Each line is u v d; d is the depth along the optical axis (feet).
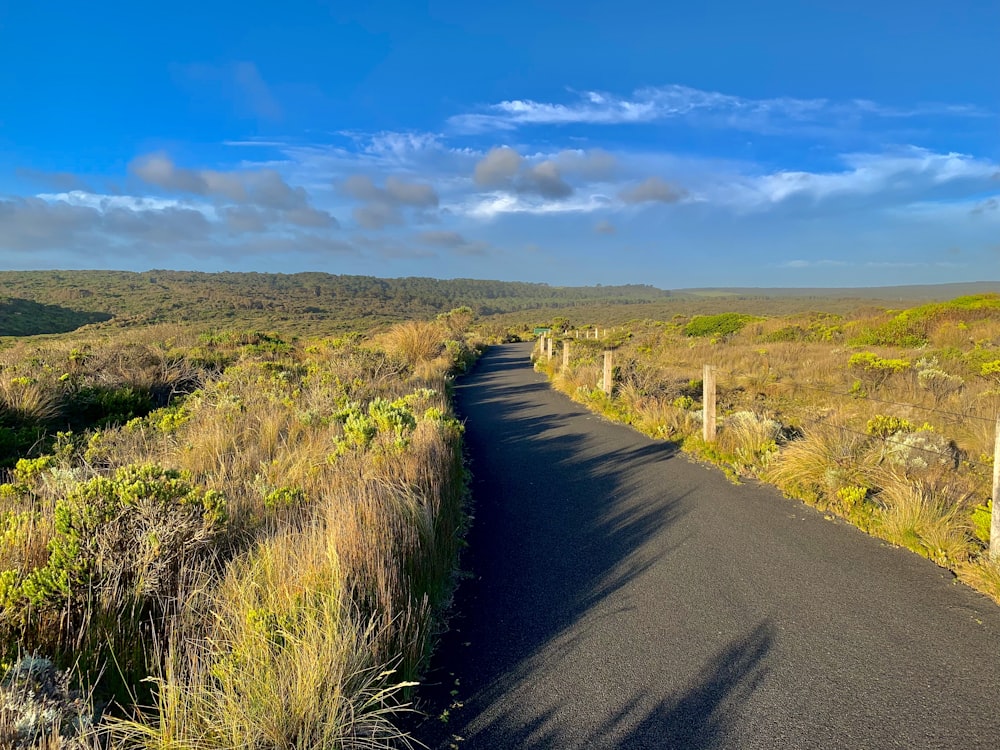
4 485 18.83
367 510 14.62
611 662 11.21
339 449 22.67
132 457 23.17
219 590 11.67
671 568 15.40
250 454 23.34
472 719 9.67
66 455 24.66
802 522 18.52
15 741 7.59
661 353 73.05
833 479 20.44
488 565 16.08
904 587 14.01
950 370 40.06
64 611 10.49
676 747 8.91
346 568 11.88
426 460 20.54
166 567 12.19
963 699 9.87
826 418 30.48
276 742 8.22
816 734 9.11
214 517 13.87
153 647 10.11
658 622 12.67
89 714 8.40
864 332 73.41
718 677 10.64
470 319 174.09
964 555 15.17
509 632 12.49
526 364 85.40
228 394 37.06
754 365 55.42
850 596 13.62
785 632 12.10
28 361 45.98
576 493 22.52
